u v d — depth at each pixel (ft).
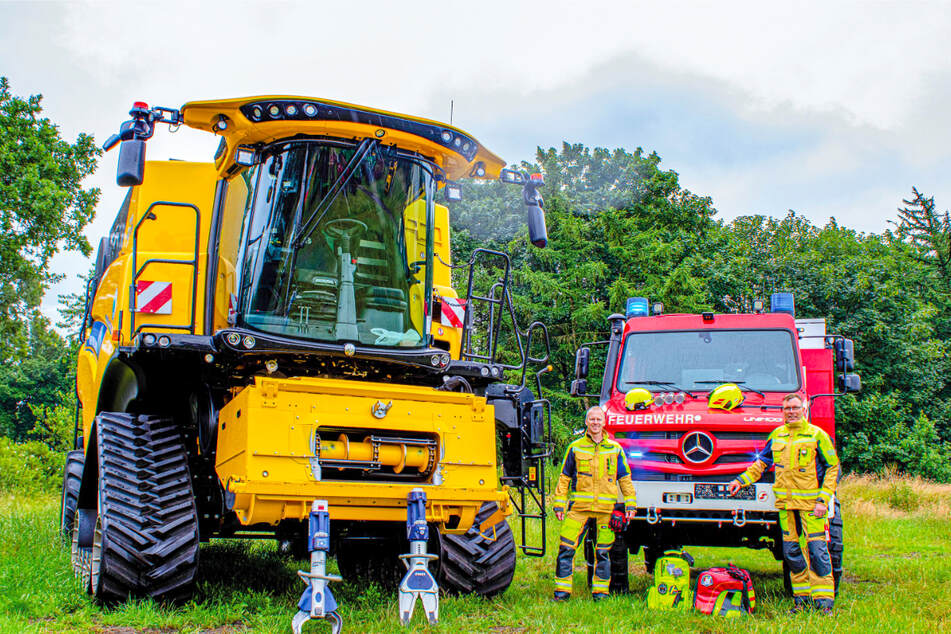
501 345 98.53
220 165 24.72
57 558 27.02
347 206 23.02
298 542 32.30
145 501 21.59
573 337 99.76
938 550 41.50
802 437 24.52
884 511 60.90
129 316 24.95
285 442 20.94
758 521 26.13
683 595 23.84
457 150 23.95
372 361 23.03
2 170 103.30
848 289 125.49
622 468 25.64
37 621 19.83
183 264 25.34
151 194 25.72
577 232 104.42
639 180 120.26
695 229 126.11
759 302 31.55
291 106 22.22
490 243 103.30
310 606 18.71
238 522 23.24
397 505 22.22
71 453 32.07
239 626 20.48
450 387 24.32
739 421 26.73
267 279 22.35
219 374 23.58
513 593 25.50
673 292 101.35
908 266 147.54
